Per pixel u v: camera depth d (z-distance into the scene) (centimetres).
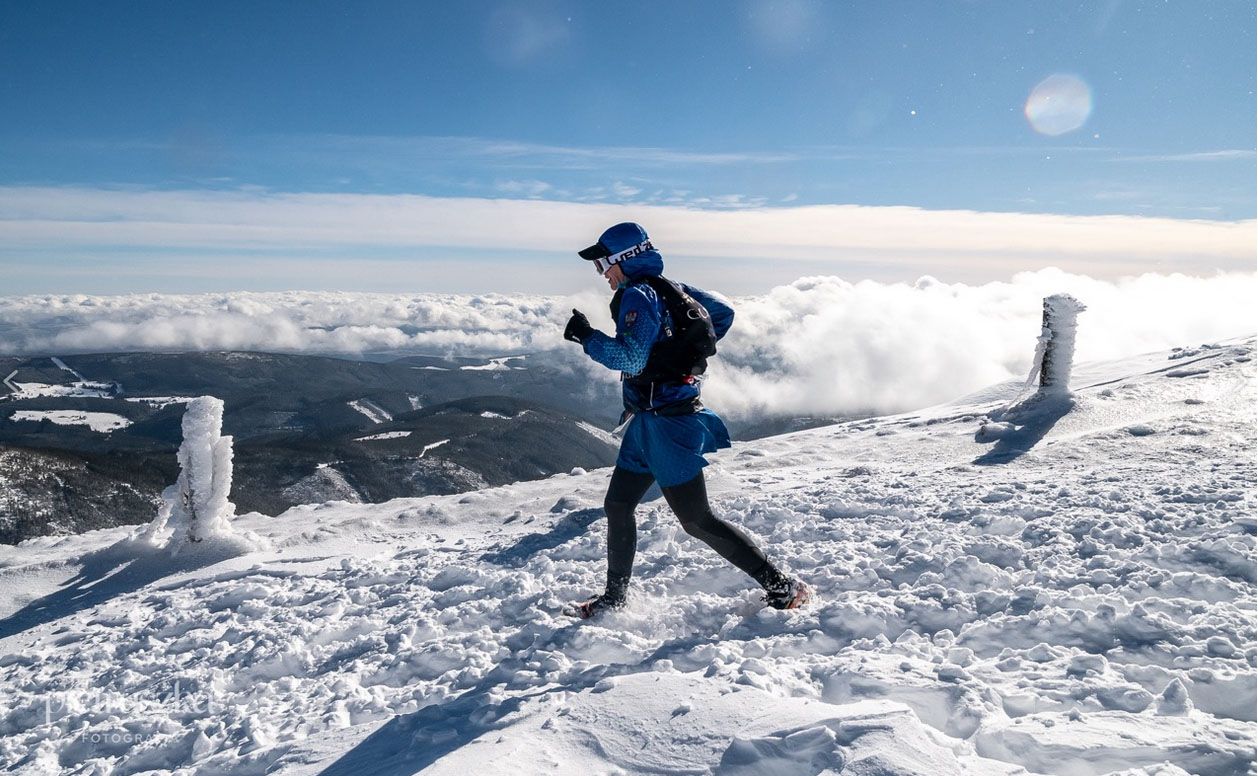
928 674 230
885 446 898
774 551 434
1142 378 995
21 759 316
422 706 283
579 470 919
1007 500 502
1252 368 932
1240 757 166
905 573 370
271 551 680
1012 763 176
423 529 718
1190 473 525
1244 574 317
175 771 253
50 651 476
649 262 323
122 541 702
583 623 330
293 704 312
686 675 237
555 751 201
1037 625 272
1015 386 1177
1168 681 223
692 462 321
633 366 309
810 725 186
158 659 418
